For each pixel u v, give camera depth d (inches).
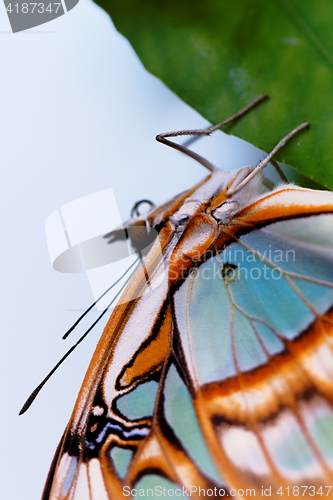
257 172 4.9
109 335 4.9
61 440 5.0
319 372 4.8
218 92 4.8
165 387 4.9
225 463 4.9
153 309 4.9
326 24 4.8
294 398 4.8
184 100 4.8
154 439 4.9
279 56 4.8
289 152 4.8
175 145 5.1
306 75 4.8
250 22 4.8
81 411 4.9
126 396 4.9
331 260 4.8
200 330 4.9
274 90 4.8
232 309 4.9
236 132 4.8
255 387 4.9
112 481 4.9
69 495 4.9
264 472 4.8
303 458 4.8
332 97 4.8
